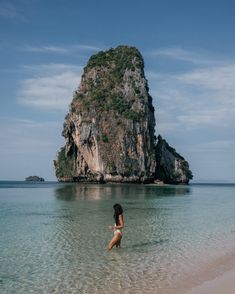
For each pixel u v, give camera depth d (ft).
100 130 510.17
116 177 492.95
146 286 44.75
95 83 562.66
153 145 542.57
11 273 50.75
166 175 546.67
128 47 594.24
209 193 299.79
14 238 74.79
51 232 81.76
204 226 93.56
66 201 173.27
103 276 49.06
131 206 147.95
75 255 60.39
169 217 112.06
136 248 65.67
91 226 90.58
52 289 44.47
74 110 538.88
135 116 515.09
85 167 522.47
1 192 277.44
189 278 47.60
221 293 40.83
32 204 156.56
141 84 551.18
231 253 62.08
